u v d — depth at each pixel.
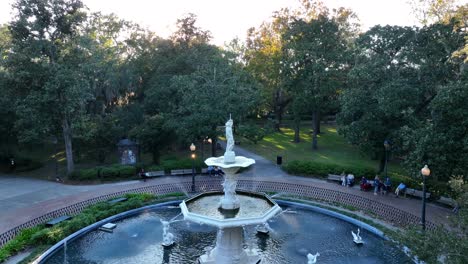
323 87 34.59
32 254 15.66
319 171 28.33
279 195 24.50
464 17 23.64
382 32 25.52
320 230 19.19
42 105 27.34
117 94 41.38
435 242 11.27
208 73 30.83
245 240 18.00
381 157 28.14
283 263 15.70
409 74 24.83
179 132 29.64
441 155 19.30
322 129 52.59
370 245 17.33
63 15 27.45
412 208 21.16
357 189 25.23
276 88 44.34
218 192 17.70
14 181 28.62
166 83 35.22
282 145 41.66
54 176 30.31
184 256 16.47
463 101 18.86
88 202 22.52
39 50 26.67
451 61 22.66
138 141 31.78
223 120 29.17
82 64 28.97
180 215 21.45
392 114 23.89
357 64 28.69
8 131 32.09
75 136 30.31
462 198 12.50
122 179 28.53
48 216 19.73
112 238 18.20
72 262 15.71
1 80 29.64
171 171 29.58
